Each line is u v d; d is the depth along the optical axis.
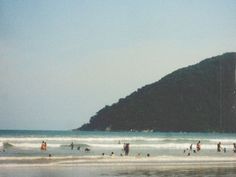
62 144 66.44
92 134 133.75
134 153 51.31
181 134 143.38
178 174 29.44
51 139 74.75
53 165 33.44
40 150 53.69
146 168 33.22
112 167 33.47
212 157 44.69
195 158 42.66
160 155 47.78
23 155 43.03
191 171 31.53
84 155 45.06
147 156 43.03
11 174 27.36
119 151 55.69
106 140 78.44
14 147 59.62
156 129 166.38
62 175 27.75
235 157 46.22
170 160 40.19
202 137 122.81
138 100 179.12
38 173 28.34
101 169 31.88
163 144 69.25
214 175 29.12
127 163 36.81
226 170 32.72
